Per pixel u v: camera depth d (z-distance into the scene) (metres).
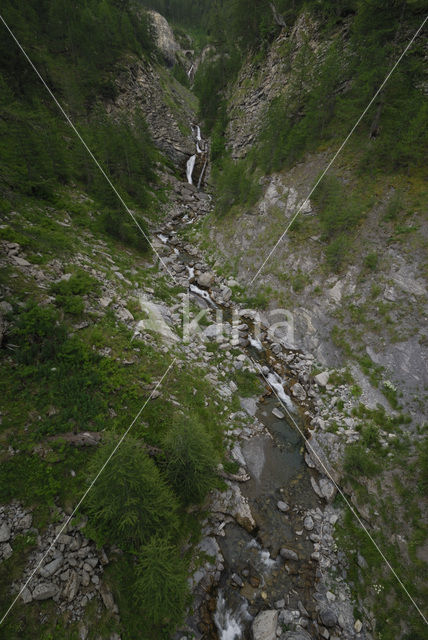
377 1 24.39
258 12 49.31
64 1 47.50
